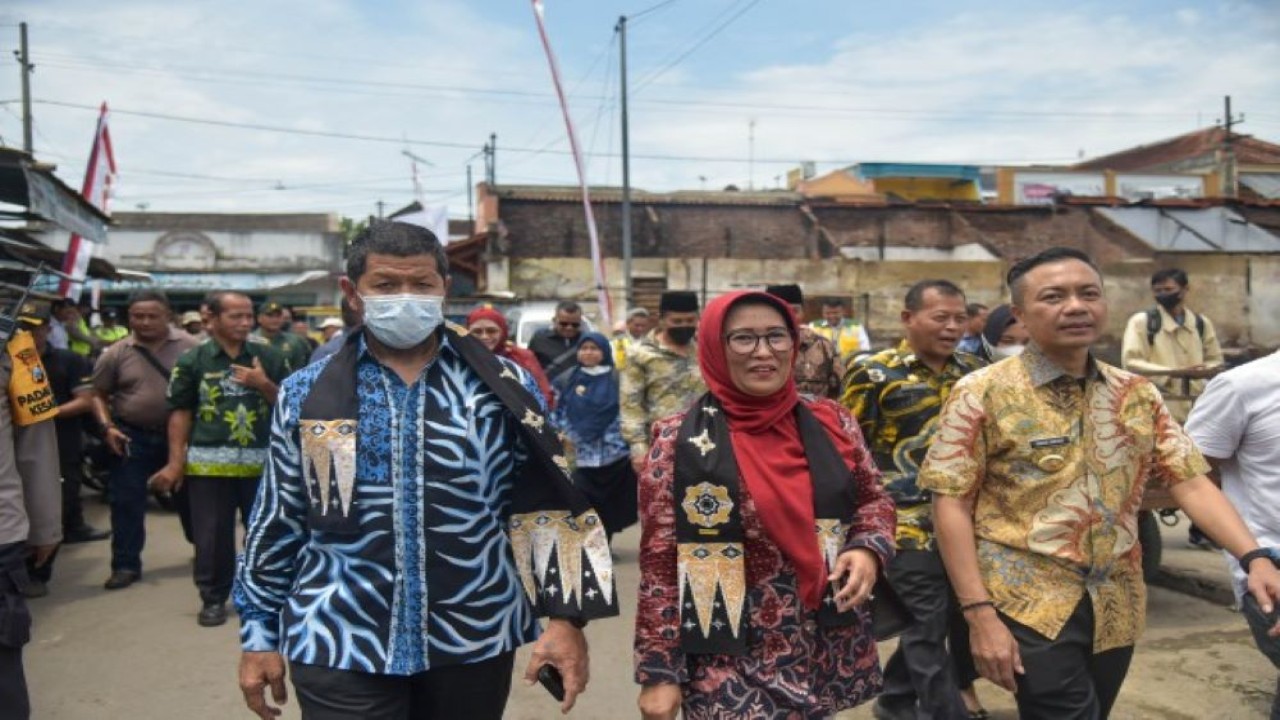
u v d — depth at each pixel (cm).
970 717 439
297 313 2130
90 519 952
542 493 253
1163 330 792
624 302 2552
